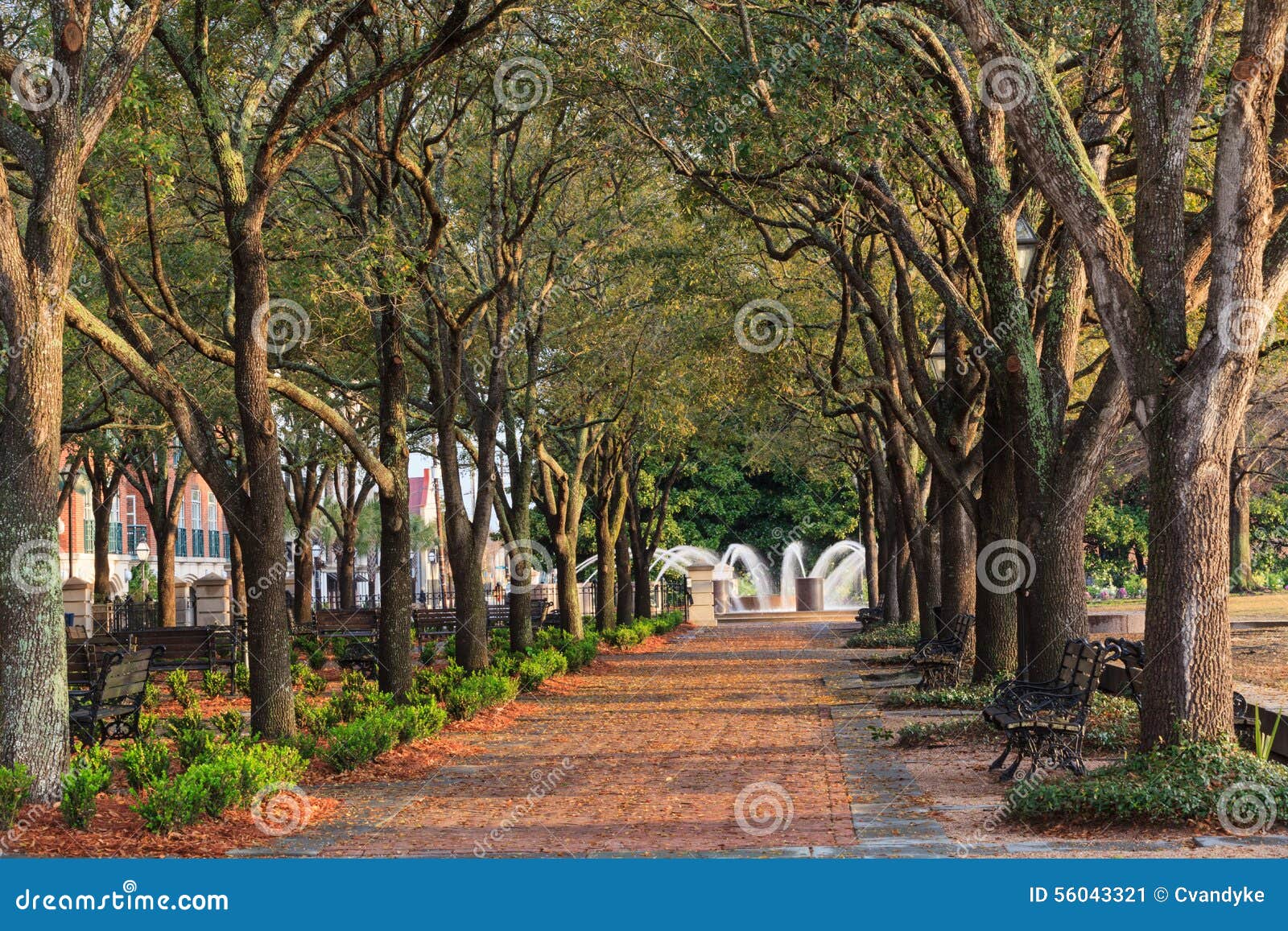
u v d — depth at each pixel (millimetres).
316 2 13539
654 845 8656
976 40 10219
